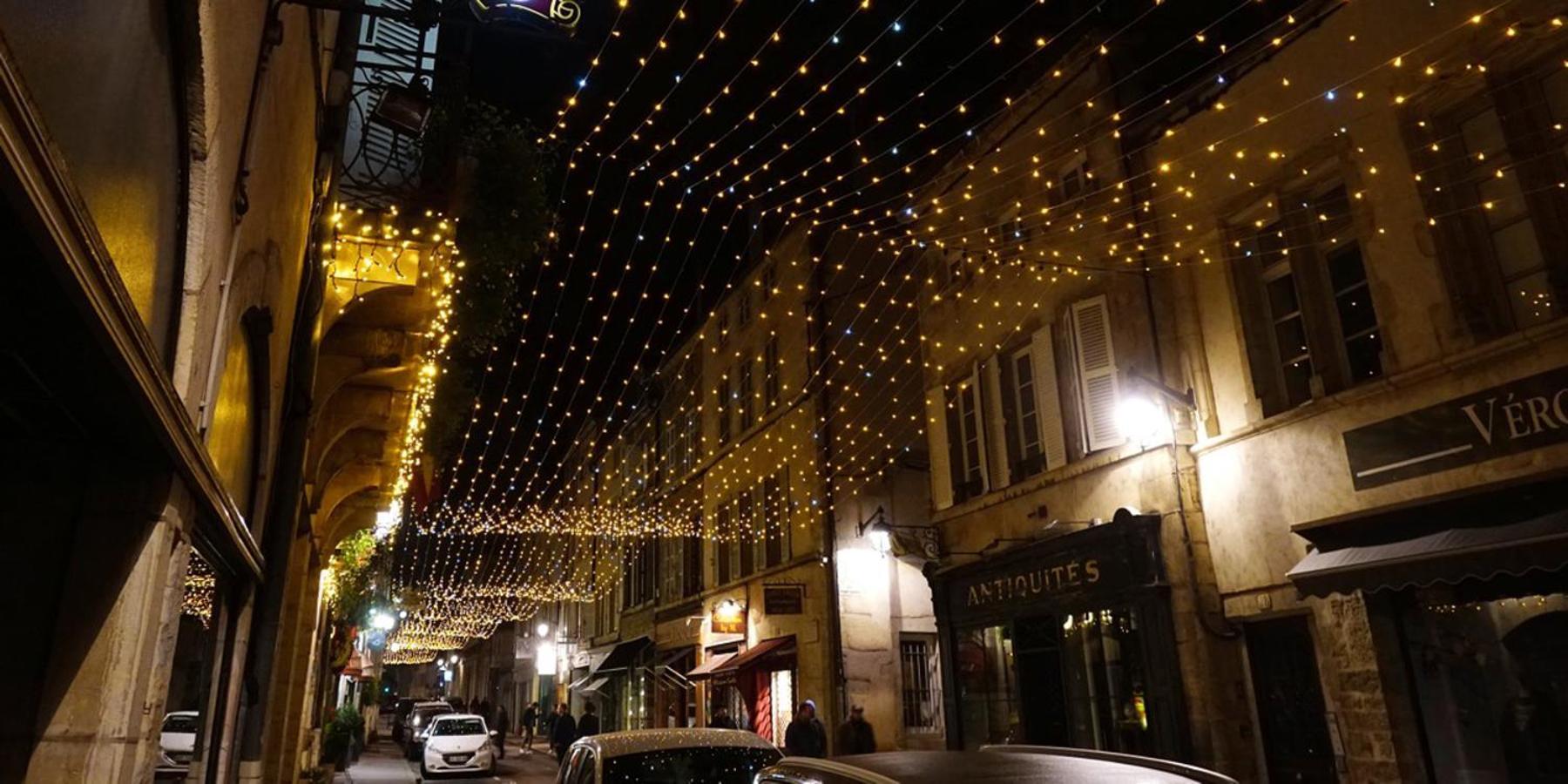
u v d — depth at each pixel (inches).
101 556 142.6
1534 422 291.7
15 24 75.4
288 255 270.5
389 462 540.7
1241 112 409.1
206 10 129.6
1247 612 388.8
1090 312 483.5
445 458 652.1
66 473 143.6
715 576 982.4
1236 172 410.3
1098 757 157.5
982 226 580.4
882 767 143.6
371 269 379.6
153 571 145.9
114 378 114.1
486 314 429.4
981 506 565.6
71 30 89.4
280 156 232.8
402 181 386.0
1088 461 472.4
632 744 283.0
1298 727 368.5
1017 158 547.8
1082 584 459.2
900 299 762.8
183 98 136.7
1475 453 306.8
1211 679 389.7
